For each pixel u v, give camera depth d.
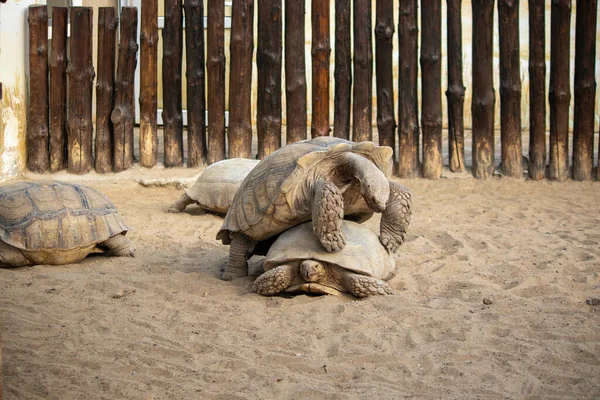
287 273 5.18
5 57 9.38
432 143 9.75
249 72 10.02
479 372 4.06
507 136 9.76
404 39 9.68
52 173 10.03
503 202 8.76
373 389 3.87
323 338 4.57
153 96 10.10
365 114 9.88
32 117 9.95
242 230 5.52
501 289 5.54
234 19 9.91
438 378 3.99
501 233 7.27
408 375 4.05
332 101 13.16
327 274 5.22
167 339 4.56
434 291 5.51
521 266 6.07
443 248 6.84
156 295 5.42
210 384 3.97
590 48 9.53
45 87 9.98
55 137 10.01
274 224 5.37
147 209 8.51
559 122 9.62
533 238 7.07
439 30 9.69
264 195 5.32
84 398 3.77
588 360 4.23
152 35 10.02
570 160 10.38
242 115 10.02
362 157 5.16
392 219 5.41
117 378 4.01
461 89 9.74
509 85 9.66
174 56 10.03
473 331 4.59
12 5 9.60
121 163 10.04
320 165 5.20
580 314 4.93
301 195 5.20
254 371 4.11
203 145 10.20
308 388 3.88
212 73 9.98
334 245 5.04
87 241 6.14
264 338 4.56
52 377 4.01
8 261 5.98
